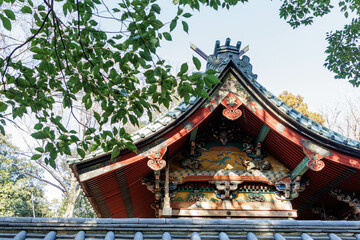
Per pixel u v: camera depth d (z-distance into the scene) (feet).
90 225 17.38
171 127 29.01
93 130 20.95
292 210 31.89
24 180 78.59
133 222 17.69
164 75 18.70
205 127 33.96
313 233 17.92
